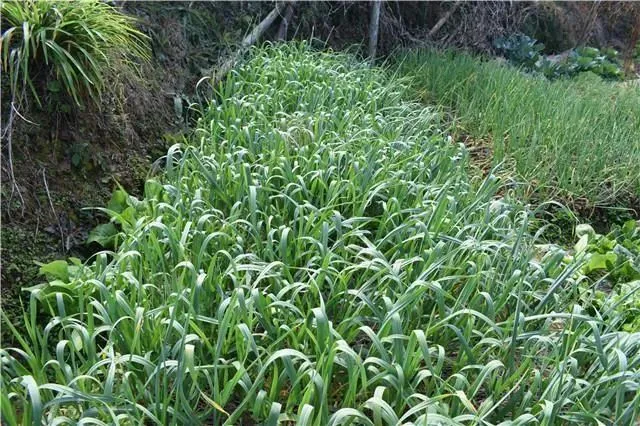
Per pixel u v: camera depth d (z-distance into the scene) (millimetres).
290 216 3555
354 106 4980
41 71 3779
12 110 3555
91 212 3797
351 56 6773
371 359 2188
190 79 5426
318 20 7316
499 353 2645
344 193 3674
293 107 5043
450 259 2922
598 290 3707
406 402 2199
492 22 9070
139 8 5207
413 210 3324
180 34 5512
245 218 3430
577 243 4070
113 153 4102
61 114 3834
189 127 5055
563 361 2281
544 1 10281
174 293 2586
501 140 5137
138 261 2918
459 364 2568
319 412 2086
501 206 3586
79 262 3146
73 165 3836
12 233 3348
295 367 2523
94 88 4016
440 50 8172
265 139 4078
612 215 4766
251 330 2438
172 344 2533
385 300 2498
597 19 11258
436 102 6340
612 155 5125
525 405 2305
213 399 2295
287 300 2775
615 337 2555
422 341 2229
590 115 5859
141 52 4918
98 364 2188
